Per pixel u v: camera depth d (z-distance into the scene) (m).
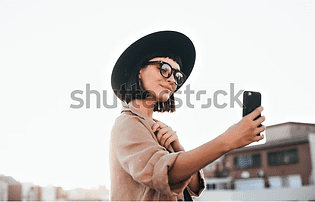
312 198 16.09
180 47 1.46
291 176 21.03
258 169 22.45
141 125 1.11
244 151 23.45
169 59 1.33
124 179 1.09
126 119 1.14
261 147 22.77
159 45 1.35
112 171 1.15
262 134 0.90
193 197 1.39
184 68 1.60
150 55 1.31
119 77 1.36
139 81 1.31
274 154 22.27
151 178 0.89
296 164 21.08
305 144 20.92
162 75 1.27
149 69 1.29
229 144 0.86
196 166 0.88
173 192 0.91
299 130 22.00
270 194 15.74
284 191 16.06
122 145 1.03
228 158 23.81
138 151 0.98
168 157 0.90
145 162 0.93
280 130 22.56
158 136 1.23
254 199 15.59
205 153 0.87
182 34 1.43
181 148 1.28
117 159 1.11
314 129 22.23
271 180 21.53
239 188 22.14
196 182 1.31
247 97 1.01
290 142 21.41
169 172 0.90
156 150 0.96
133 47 1.31
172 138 1.23
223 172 23.34
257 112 0.88
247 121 0.87
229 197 15.68
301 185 20.45
